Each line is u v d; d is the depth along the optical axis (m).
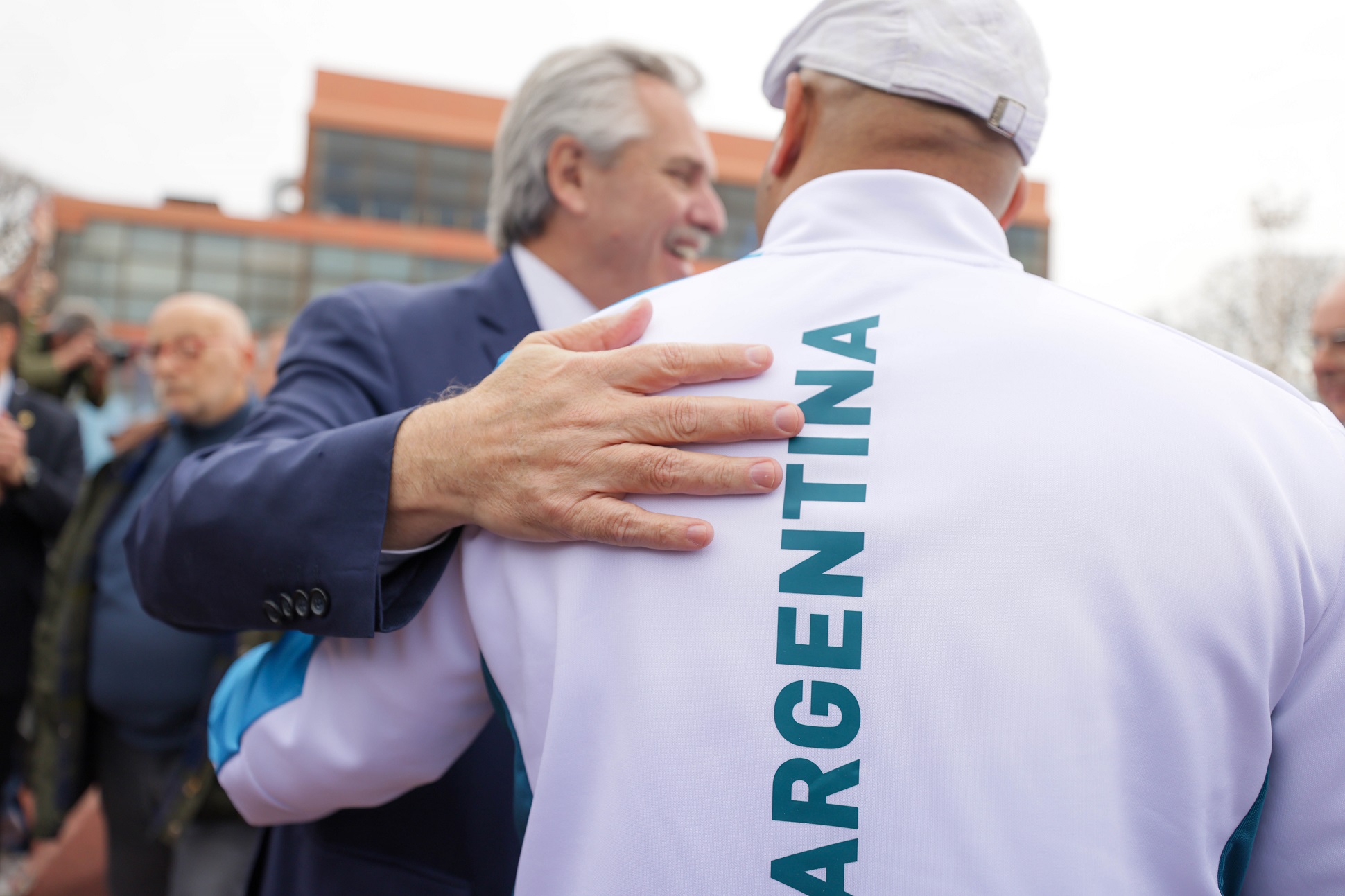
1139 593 0.55
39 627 2.42
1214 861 0.56
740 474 0.60
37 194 16.89
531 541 0.68
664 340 0.69
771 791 0.56
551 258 1.54
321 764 0.79
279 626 0.79
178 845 2.00
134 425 2.54
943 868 0.53
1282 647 0.57
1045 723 0.53
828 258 0.69
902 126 0.72
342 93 23.72
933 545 0.56
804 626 0.57
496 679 0.69
